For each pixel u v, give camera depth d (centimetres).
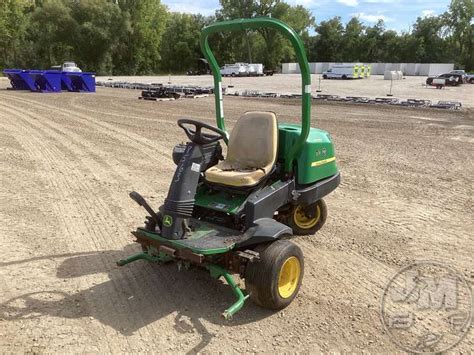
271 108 1792
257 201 390
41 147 998
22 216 575
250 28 418
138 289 408
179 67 6919
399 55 8056
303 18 7262
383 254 491
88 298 391
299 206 518
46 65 5522
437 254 492
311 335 345
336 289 414
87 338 334
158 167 858
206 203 414
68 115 1534
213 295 401
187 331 347
